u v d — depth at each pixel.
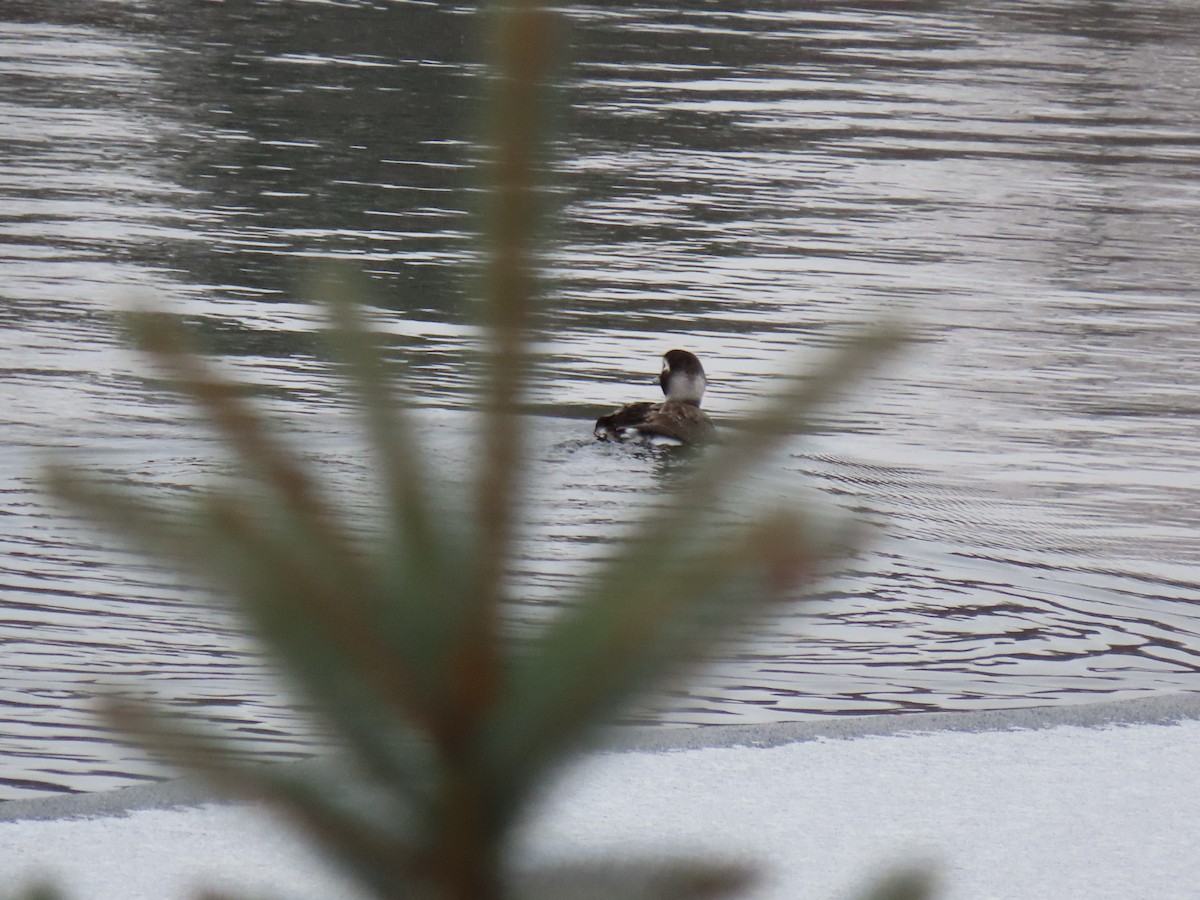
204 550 1.42
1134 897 6.23
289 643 1.45
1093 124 38.94
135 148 30.08
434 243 24.38
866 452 16.30
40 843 6.41
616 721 1.48
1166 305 23.69
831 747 7.85
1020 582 12.68
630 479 14.29
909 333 1.41
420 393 16.94
